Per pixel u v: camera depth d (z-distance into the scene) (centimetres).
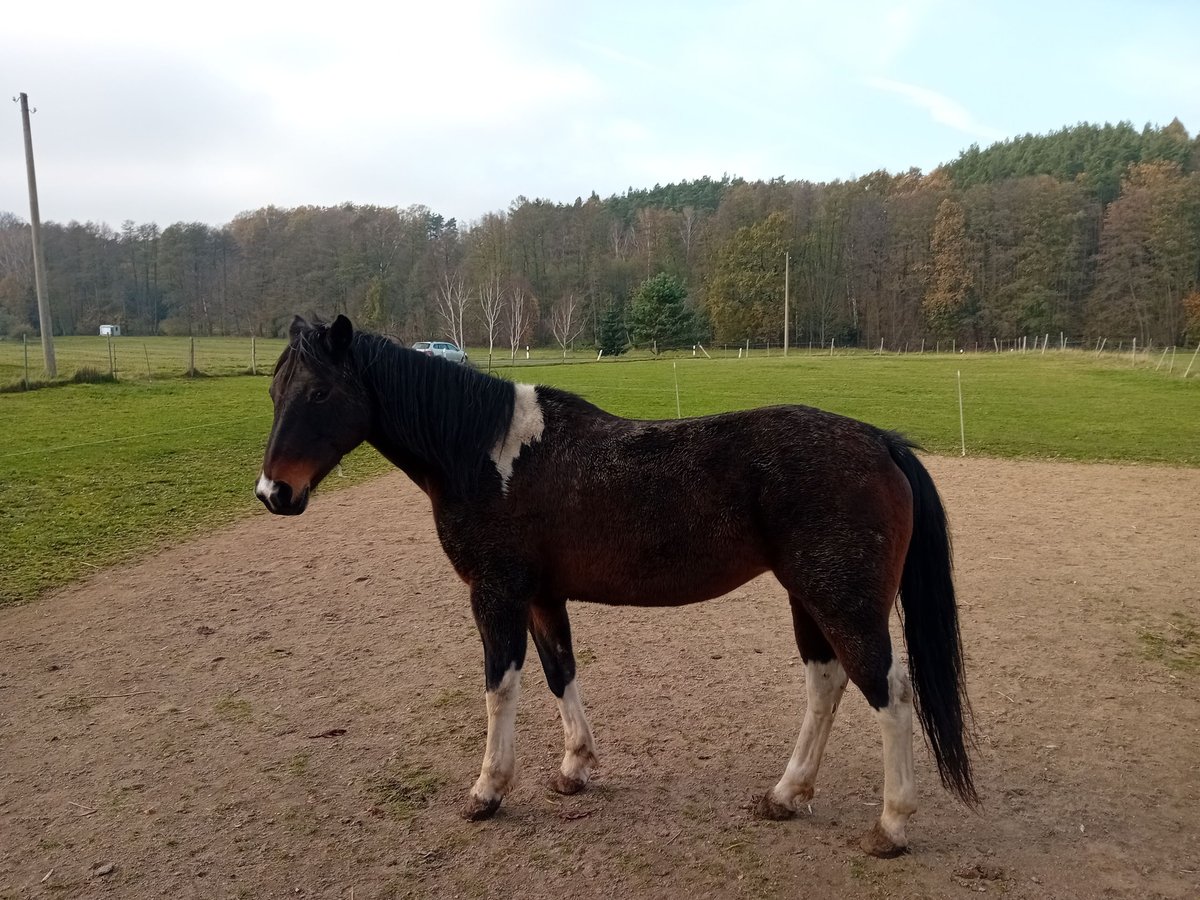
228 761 366
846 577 268
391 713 414
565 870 281
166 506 943
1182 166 6181
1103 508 910
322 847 298
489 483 305
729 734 384
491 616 309
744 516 284
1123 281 5459
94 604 607
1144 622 529
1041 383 2595
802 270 6600
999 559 695
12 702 434
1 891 276
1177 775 336
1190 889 262
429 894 270
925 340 6294
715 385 2544
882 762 354
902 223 6438
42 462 1162
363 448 1473
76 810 328
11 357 3158
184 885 277
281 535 830
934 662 287
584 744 336
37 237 2208
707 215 8600
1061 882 268
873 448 281
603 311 6034
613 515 294
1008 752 360
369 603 603
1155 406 1955
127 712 420
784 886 269
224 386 2197
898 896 262
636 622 551
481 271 6112
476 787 318
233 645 517
